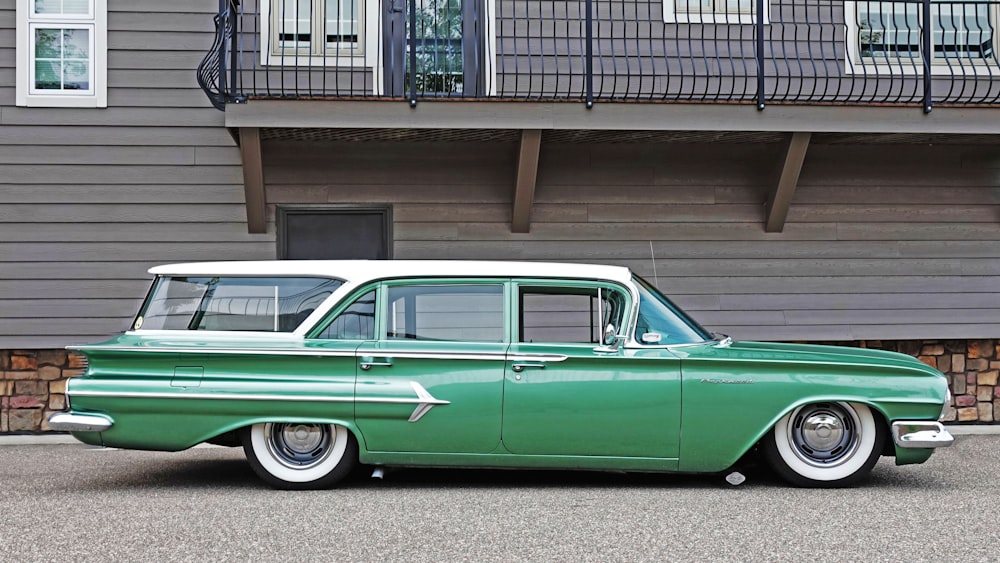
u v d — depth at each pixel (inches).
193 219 415.5
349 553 201.0
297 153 417.1
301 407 267.1
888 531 221.0
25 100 411.8
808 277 432.8
